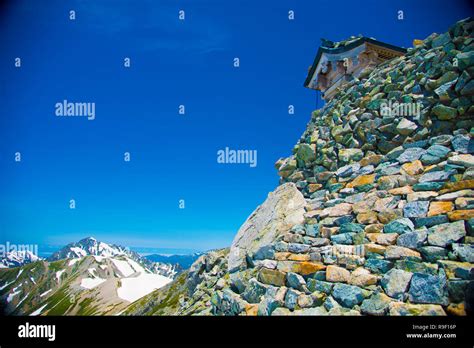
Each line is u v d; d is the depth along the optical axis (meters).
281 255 12.60
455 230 9.32
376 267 9.77
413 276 8.64
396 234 10.51
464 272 8.05
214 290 16.25
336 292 9.55
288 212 15.93
